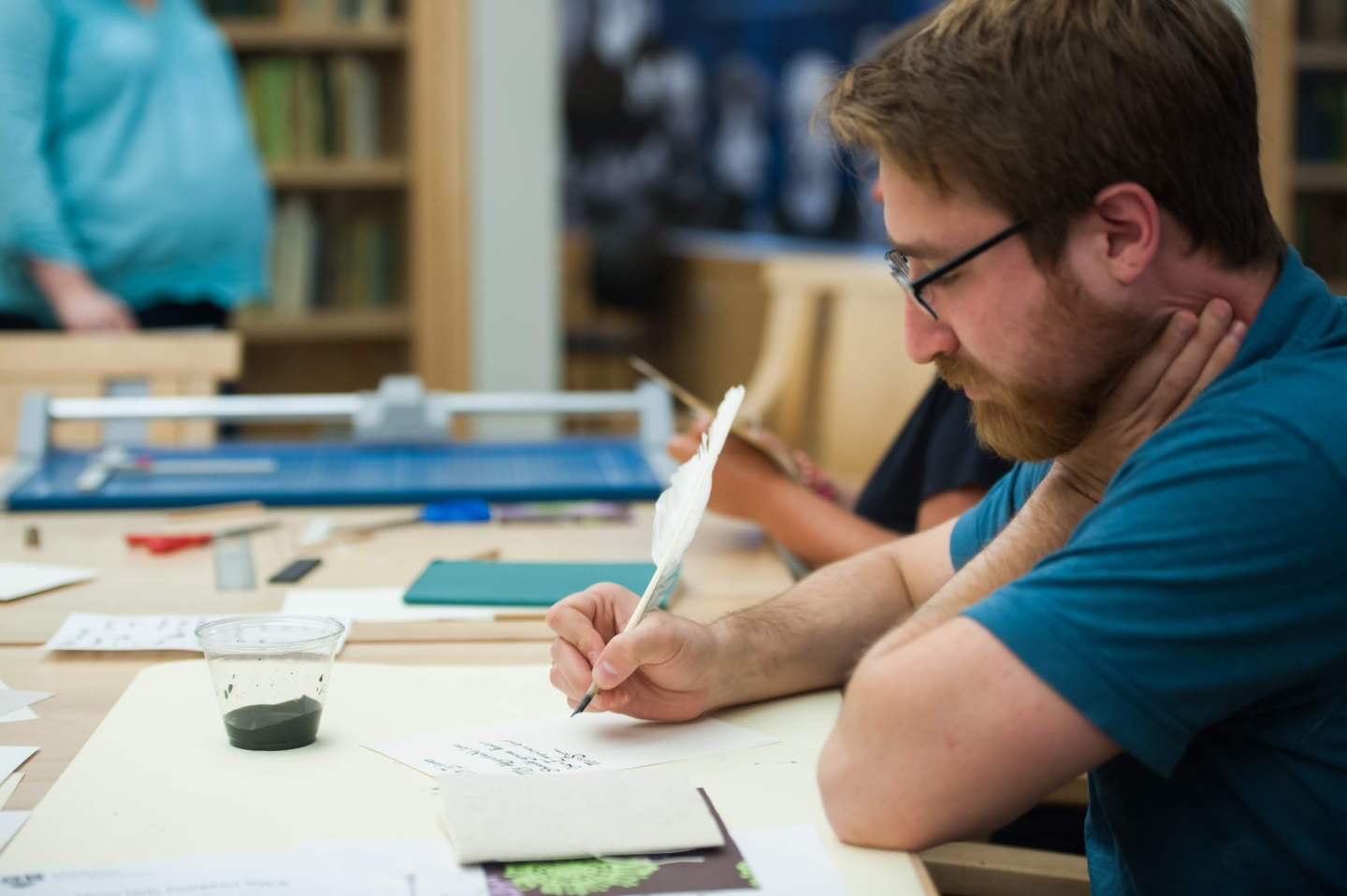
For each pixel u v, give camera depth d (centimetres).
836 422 365
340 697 101
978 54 77
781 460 160
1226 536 72
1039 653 73
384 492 179
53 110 279
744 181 700
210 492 177
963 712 74
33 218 264
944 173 78
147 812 79
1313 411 74
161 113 293
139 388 231
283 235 386
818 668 105
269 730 89
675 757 90
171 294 300
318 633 95
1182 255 78
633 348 607
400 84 389
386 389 213
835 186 644
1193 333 80
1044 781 74
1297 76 427
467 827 75
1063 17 76
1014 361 81
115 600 130
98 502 174
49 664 110
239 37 370
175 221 294
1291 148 428
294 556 150
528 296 393
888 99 79
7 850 74
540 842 74
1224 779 80
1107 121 75
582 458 204
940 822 75
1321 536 71
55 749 90
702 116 716
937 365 87
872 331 362
